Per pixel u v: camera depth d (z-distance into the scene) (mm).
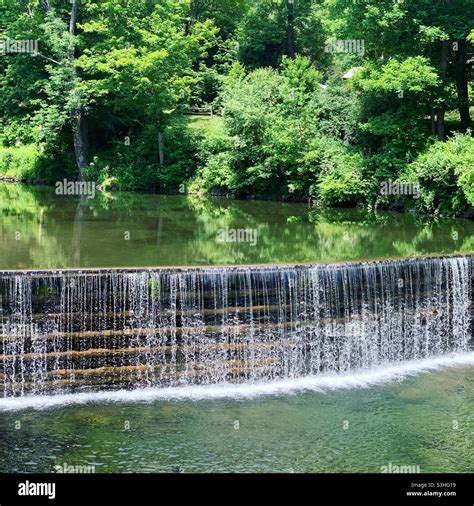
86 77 33750
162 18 32375
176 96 31594
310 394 11914
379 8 24609
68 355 12047
